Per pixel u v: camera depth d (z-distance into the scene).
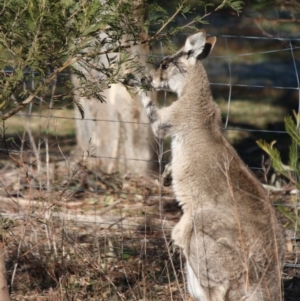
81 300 17.12
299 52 33.53
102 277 18.02
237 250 15.83
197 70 19.03
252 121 35.59
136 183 25.97
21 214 21.16
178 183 17.55
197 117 18.41
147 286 17.53
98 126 27.91
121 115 27.44
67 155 27.23
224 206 16.41
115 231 21.62
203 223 16.23
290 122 15.49
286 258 20.64
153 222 22.36
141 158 27.67
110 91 27.39
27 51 12.70
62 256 17.41
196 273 16.23
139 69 14.69
